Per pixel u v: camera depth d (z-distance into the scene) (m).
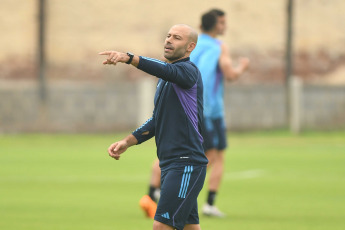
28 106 88.88
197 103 20.27
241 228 29.50
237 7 106.25
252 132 92.00
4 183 45.09
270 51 106.38
